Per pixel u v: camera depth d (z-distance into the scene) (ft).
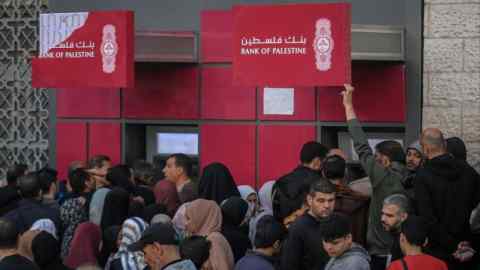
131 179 33.78
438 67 34.88
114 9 37.55
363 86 35.42
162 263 21.11
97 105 38.04
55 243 22.98
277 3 36.29
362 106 35.45
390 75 35.24
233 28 31.99
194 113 36.96
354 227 26.89
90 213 28.43
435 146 25.93
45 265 22.81
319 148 27.53
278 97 36.19
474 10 34.60
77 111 38.32
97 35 33.58
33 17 39.34
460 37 34.73
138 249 21.72
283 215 25.44
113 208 27.99
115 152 37.88
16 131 39.75
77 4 37.86
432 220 25.45
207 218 24.61
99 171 31.01
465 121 34.76
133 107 37.58
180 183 31.65
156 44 36.04
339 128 36.37
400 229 22.61
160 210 27.73
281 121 36.24
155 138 38.70
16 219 28.63
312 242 23.12
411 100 35.12
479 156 34.58
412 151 28.37
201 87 36.86
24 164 36.04
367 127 35.58
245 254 24.29
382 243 26.21
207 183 29.71
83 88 37.65
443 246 25.75
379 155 28.04
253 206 30.35
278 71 31.55
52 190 30.48
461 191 25.94
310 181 25.49
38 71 34.40
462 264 26.32
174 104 37.14
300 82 31.37
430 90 34.96
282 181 26.20
